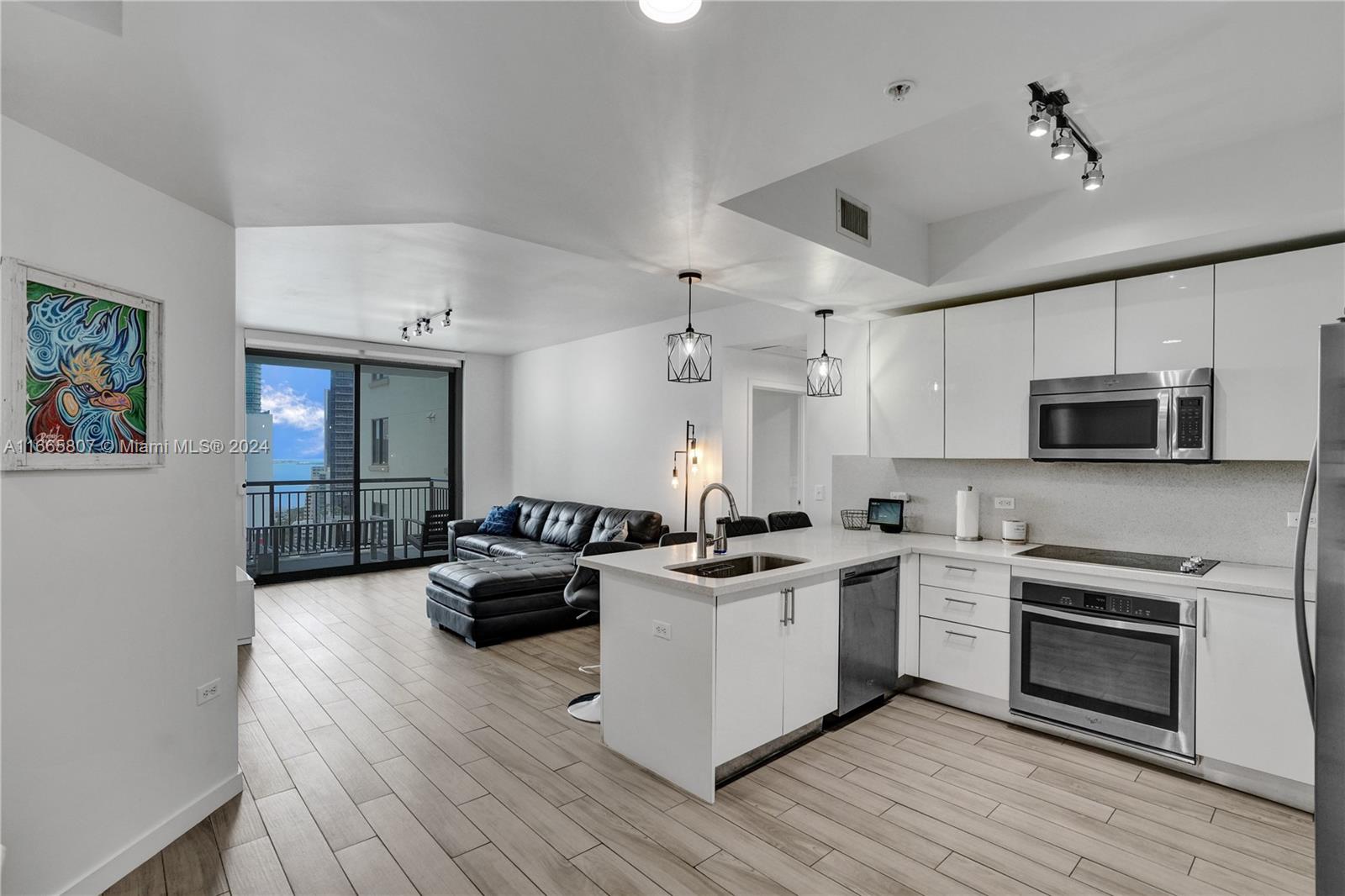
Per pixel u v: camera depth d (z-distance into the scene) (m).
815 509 4.79
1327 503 1.47
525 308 5.77
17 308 1.80
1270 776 2.63
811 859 2.25
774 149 2.00
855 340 4.33
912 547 3.68
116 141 1.93
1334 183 2.41
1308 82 2.19
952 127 2.51
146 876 2.15
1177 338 3.01
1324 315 2.64
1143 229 2.86
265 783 2.77
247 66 1.55
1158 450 3.01
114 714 2.12
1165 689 2.85
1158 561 3.19
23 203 1.83
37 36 1.41
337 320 6.34
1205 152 2.70
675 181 2.21
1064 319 3.36
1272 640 2.59
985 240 3.35
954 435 3.80
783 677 2.97
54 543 1.93
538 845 2.34
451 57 1.52
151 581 2.28
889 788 2.72
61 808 1.95
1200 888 2.10
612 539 5.93
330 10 1.34
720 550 3.43
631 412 6.69
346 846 2.33
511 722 3.41
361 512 7.64
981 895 2.07
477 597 4.71
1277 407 2.75
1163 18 1.42
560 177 2.18
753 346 5.71
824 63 1.57
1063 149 2.29
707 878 2.15
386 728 3.33
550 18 1.38
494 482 8.66
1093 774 2.84
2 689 1.79
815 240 2.84
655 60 1.54
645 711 2.90
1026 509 3.83
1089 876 2.16
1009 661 3.34
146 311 2.25
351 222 2.62
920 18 1.40
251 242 3.95
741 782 2.77
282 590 6.64
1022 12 1.39
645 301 5.50
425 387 8.21
